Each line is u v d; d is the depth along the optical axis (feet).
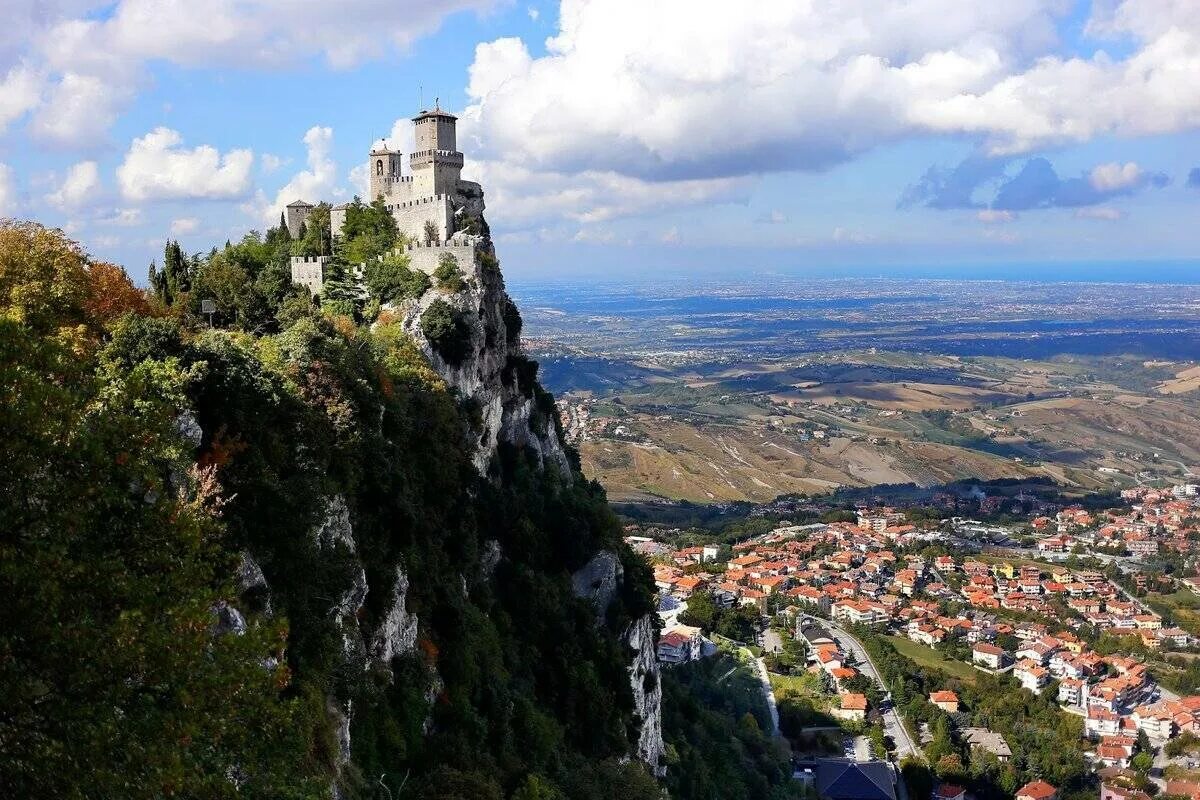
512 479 471.21
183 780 122.42
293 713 157.38
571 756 356.59
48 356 142.10
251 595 207.51
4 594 122.21
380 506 297.74
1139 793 612.70
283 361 276.00
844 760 627.46
